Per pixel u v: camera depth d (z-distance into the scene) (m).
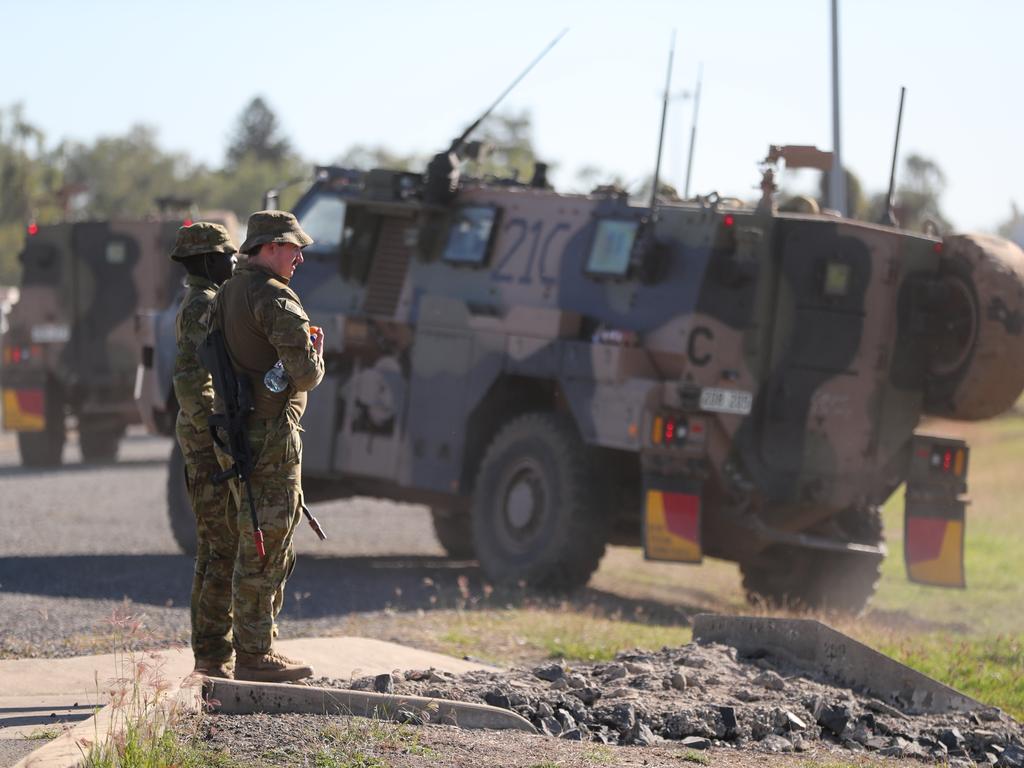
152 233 89.31
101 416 92.00
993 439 127.75
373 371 51.16
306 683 25.05
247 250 23.86
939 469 47.81
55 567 45.09
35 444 88.56
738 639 30.89
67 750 19.12
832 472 46.19
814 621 29.86
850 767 23.12
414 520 69.50
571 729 24.00
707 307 44.53
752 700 26.73
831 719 26.20
